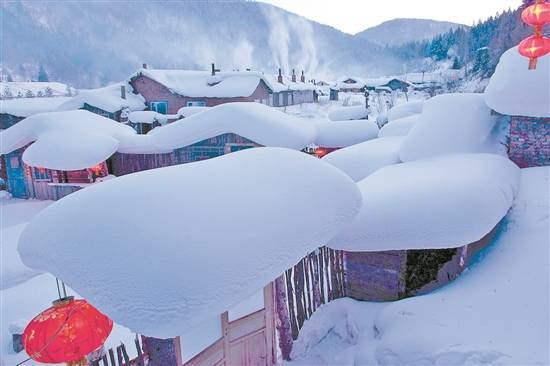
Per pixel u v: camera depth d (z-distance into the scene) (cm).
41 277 835
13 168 1529
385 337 460
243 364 466
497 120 855
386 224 490
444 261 565
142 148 1439
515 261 512
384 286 577
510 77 734
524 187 643
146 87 3198
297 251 322
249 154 409
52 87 7750
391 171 721
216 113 1302
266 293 491
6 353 574
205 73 3400
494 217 494
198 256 258
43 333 291
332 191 394
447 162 707
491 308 444
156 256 253
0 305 714
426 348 416
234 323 452
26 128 1452
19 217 1273
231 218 299
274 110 1391
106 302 242
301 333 556
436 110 895
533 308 425
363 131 1430
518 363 363
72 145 1364
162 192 307
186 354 395
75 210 302
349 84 5606
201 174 346
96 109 2892
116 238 269
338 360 495
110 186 323
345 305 580
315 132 1423
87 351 304
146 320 232
